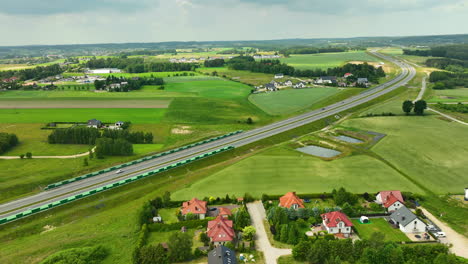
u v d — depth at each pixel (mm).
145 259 71188
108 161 135375
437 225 85125
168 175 121750
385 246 70625
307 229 85312
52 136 156875
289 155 135625
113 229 86688
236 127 181375
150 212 90375
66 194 108250
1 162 134875
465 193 98562
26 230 88875
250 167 124062
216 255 69750
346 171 119000
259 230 85062
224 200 99562
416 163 125375
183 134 171125
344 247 71562
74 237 83188
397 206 92188
